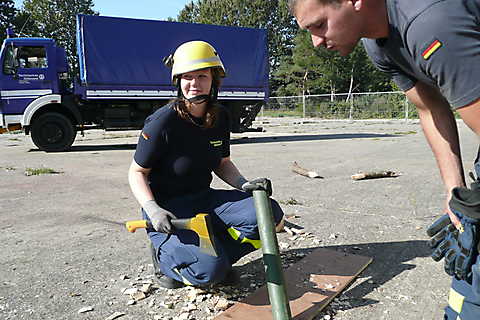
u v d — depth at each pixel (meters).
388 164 7.29
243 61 12.90
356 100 23.89
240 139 13.94
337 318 2.18
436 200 4.55
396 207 4.30
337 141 12.30
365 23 1.34
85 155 9.66
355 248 3.13
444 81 1.24
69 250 3.24
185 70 2.26
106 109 11.58
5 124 10.24
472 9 1.18
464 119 1.26
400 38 1.34
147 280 2.66
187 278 2.33
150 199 2.28
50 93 10.57
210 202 2.57
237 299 2.38
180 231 2.33
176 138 2.40
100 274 2.77
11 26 40.88
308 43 35.91
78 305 2.36
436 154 1.86
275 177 6.26
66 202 4.89
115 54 11.27
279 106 26.52
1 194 5.38
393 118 22.84
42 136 10.52
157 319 2.19
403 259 2.91
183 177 2.52
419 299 2.35
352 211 4.18
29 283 2.65
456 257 1.44
